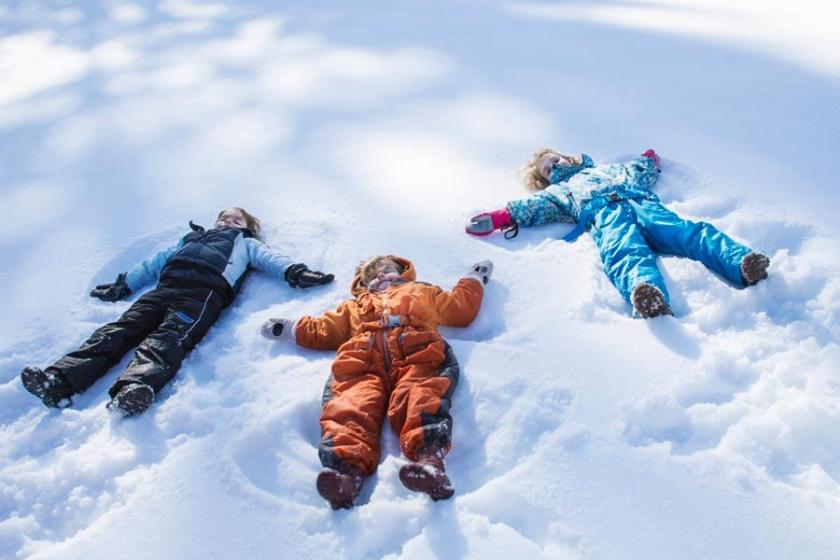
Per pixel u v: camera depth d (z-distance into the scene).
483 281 2.82
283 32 7.30
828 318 2.36
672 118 4.25
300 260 3.24
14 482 2.14
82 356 2.58
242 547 1.81
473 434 2.13
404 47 6.33
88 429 2.34
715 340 2.37
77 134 5.04
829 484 1.78
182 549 1.83
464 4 7.90
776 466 1.86
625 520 1.75
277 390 2.38
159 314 2.83
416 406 2.06
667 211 3.07
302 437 2.20
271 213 3.67
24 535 1.98
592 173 3.45
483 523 1.77
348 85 5.46
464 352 2.44
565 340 2.45
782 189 3.29
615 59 5.50
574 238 3.21
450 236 3.29
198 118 5.11
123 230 3.67
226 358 2.60
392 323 2.43
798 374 2.12
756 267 2.52
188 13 8.62
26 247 3.59
